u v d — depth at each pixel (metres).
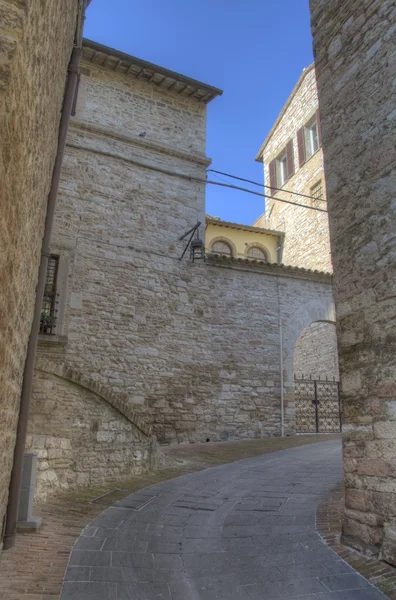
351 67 5.57
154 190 12.67
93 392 7.14
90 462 6.91
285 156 22.41
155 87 13.59
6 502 4.18
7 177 2.54
